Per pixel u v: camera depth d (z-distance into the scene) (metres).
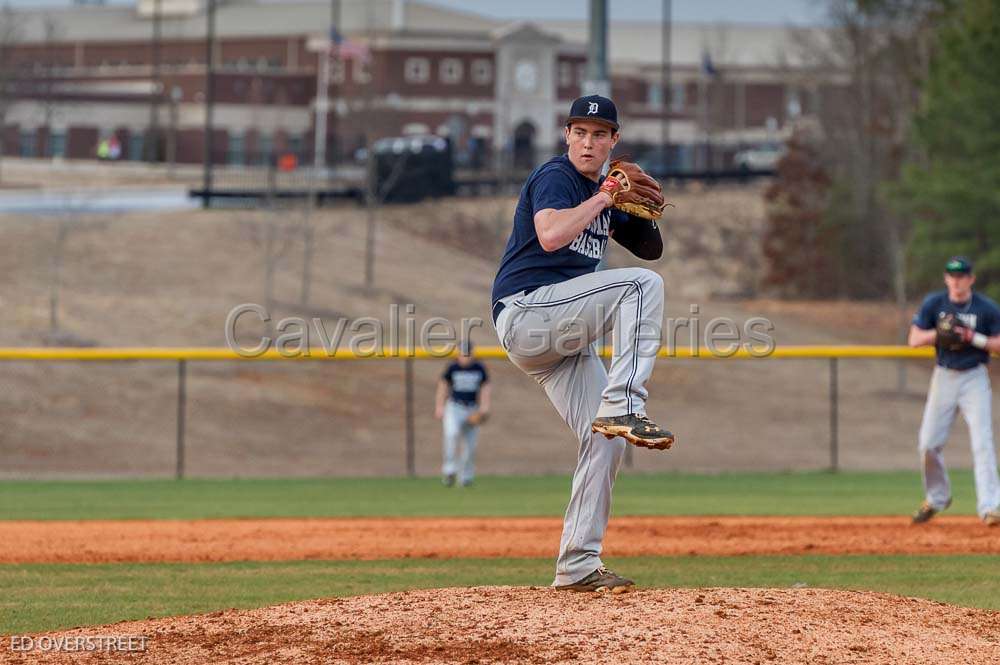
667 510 48.72
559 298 19.61
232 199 160.00
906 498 54.84
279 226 145.00
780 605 19.88
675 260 167.25
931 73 134.50
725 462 86.06
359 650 17.80
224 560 33.41
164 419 91.69
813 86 196.12
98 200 159.50
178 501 54.28
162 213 150.88
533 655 17.27
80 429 87.00
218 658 18.06
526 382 111.56
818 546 35.09
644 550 34.56
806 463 85.94
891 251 140.25
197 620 20.41
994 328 38.31
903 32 165.62
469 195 177.25
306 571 31.03
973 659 17.95
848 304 149.12
